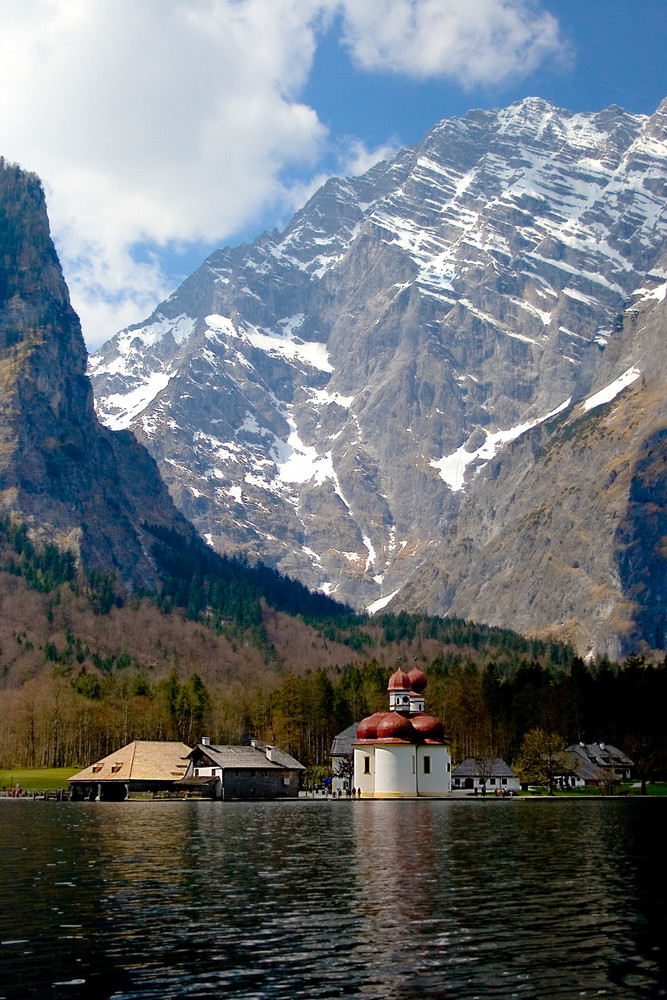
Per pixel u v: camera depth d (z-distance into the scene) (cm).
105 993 4566
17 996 4528
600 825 12538
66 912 6159
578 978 4772
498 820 13512
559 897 6669
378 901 6525
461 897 6675
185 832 11494
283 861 8575
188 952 5216
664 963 5012
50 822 13262
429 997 4512
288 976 4800
